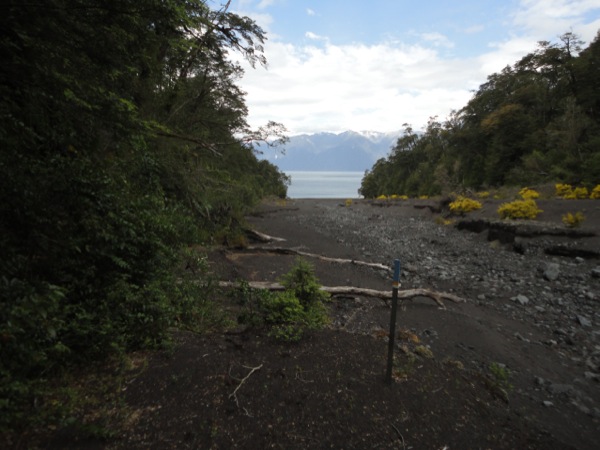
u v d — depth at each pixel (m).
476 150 56.91
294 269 6.41
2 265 3.04
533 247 15.77
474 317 8.57
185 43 5.03
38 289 2.84
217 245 11.88
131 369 3.56
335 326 6.72
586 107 42.72
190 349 4.15
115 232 4.32
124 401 3.07
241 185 14.85
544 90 48.44
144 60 5.50
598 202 19.72
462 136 58.00
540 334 7.94
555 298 10.08
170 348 4.02
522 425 3.96
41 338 2.88
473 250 16.78
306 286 6.12
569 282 11.59
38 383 2.91
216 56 13.03
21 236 3.50
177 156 11.01
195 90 13.48
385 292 8.70
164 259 5.29
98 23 3.91
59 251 3.75
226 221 13.92
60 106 4.27
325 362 4.28
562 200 21.95
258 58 13.34
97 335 3.56
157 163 7.42
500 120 46.75
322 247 16.17
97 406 2.96
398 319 7.95
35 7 3.31
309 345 4.69
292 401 3.46
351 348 4.77
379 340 5.31
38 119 4.21
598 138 31.89
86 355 3.48
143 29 4.42
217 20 11.73
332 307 8.19
